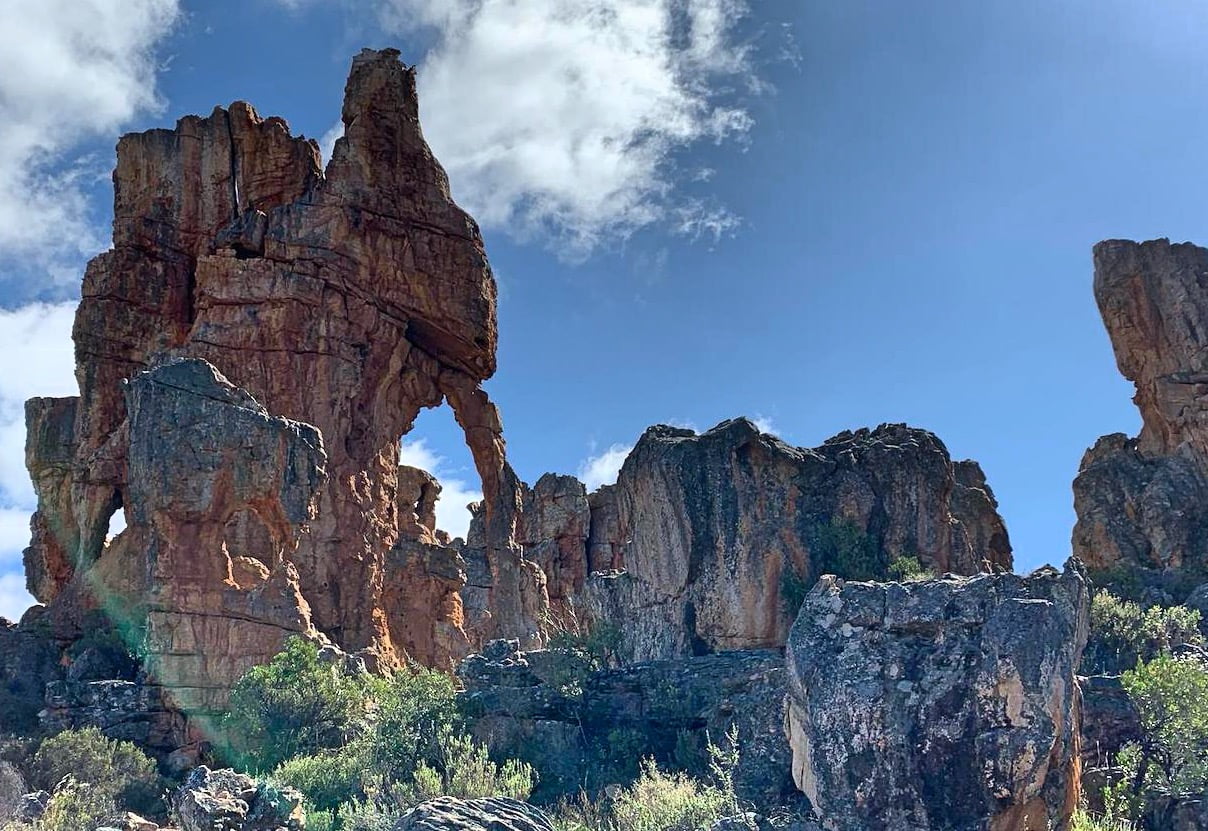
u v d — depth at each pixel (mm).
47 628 42312
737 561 30297
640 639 30953
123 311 54906
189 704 36562
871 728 15969
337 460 50438
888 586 17156
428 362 58750
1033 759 15305
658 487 31641
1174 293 57688
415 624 52969
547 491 77375
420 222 56812
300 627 38531
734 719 23812
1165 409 55844
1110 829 19000
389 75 58062
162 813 29281
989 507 45750
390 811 21438
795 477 31516
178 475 38531
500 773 24031
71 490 52406
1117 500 53438
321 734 32062
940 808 15461
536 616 62781
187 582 38000
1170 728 22062
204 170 56625
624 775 24312
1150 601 42250
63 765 30062
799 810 19531
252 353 50219
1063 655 15930
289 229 52688
